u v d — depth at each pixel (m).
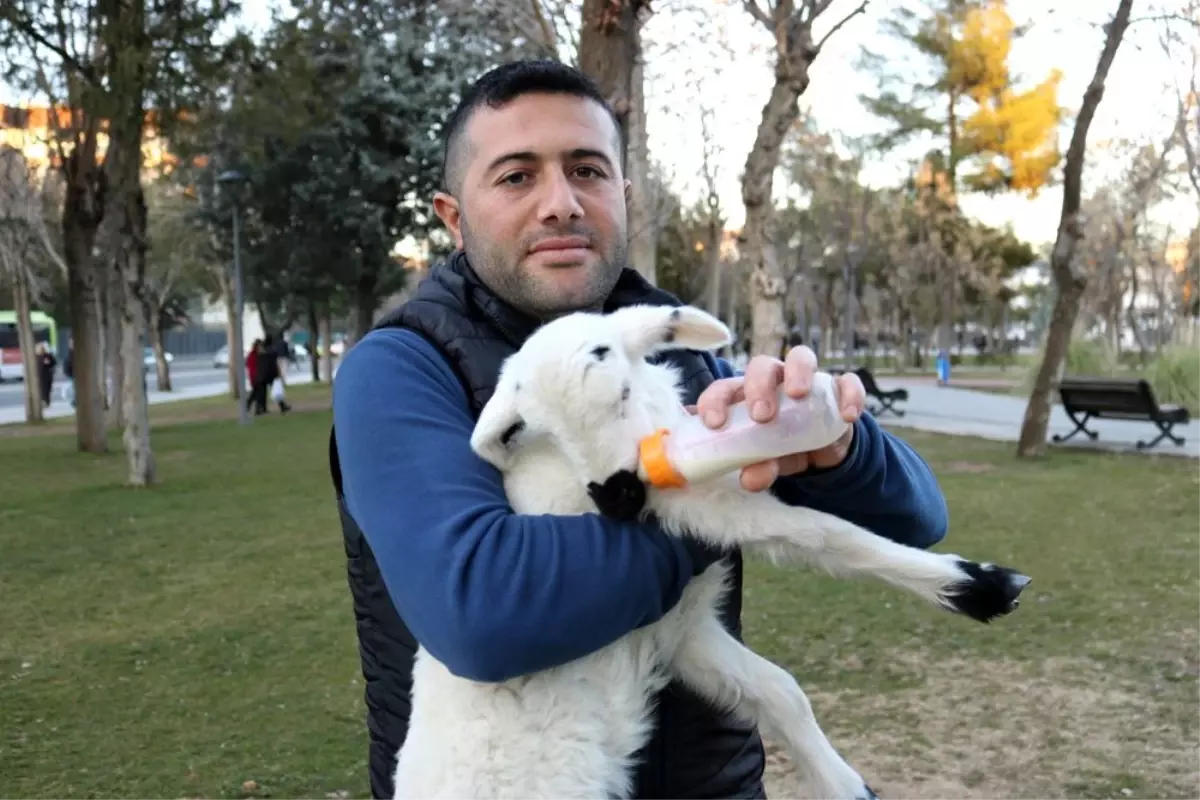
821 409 1.33
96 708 5.12
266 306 31.20
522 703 1.46
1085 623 6.11
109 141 12.94
